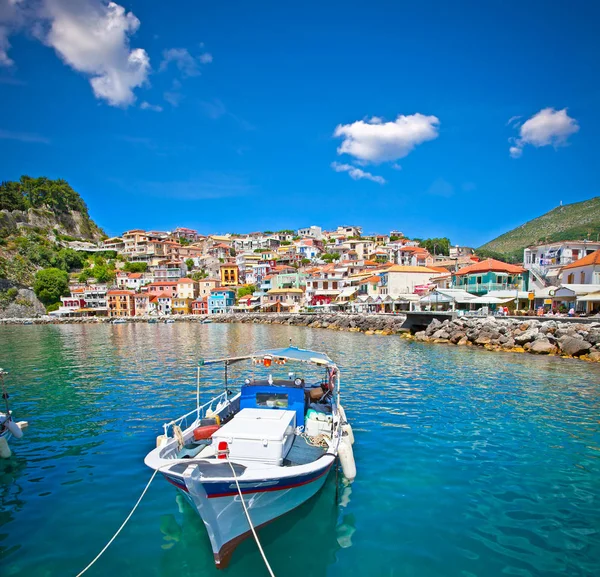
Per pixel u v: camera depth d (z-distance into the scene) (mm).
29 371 28641
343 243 151250
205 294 132625
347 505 9734
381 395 20438
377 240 160750
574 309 47219
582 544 8289
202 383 23906
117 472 11625
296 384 12523
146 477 11312
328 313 82875
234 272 140625
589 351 32406
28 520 9188
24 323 109875
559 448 13352
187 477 7309
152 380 24922
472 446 13500
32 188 170500
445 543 8297
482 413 17219
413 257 113938
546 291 53750
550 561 7758
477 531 8719
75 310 124125
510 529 8805
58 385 23469
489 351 37500
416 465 11984
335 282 104562
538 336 36406
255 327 83188
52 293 128375
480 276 63031
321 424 11938
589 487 10703
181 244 178625
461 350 38312
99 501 10008
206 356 36750
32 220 158875
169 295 128375
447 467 11867
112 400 19719
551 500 10031
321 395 14344
